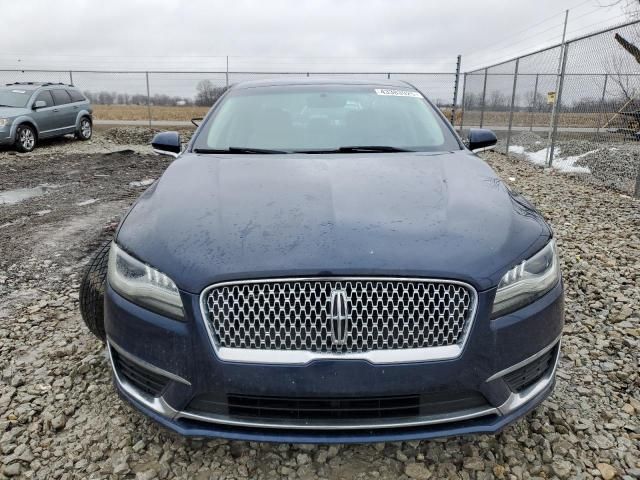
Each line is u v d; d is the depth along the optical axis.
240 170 2.56
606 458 2.10
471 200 2.20
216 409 1.82
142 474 2.01
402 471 2.04
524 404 1.94
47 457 2.11
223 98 3.58
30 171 9.38
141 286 1.89
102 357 2.82
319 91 3.53
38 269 4.22
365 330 1.73
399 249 1.80
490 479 2.00
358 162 2.67
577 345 2.97
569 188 7.52
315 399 1.74
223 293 1.75
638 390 2.55
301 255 1.77
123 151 12.32
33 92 12.89
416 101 3.54
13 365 2.78
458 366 1.75
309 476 2.01
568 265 4.17
